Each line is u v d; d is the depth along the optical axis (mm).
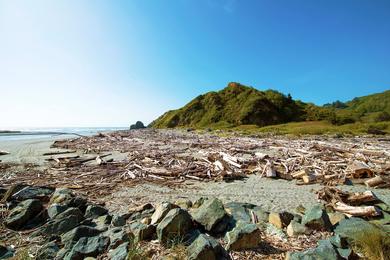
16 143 35938
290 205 8875
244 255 4949
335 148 21969
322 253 4441
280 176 13633
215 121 90750
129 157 20703
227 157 18344
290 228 6016
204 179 13266
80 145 30938
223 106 99938
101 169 15828
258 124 80562
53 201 7988
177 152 23406
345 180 12391
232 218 6438
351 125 56875
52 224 6371
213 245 4680
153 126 123562
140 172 14570
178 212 5723
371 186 11625
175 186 11930
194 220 6164
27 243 5781
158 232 5453
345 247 5051
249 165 16688
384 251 4699
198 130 71062
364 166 13664
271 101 93500
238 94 104500
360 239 5145
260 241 5477
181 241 5199
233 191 11016
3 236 6148
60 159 19547
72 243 5387
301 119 87312
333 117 71188
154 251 4988
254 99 88938
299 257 4434
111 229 6043
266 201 9422
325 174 13680
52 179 13281
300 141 31359
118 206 8820
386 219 6680
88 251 4980
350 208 7281
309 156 19000
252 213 6961
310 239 5598
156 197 10094
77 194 10430
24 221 6777
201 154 22250
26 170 15781
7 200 8062
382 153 19953
